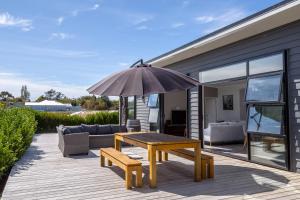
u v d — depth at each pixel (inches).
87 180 221.9
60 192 192.1
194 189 197.0
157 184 209.6
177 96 547.5
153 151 204.1
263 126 270.7
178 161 287.7
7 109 536.7
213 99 552.1
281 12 224.1
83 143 337.1
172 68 456.1
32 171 251.6
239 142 426.3
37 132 658.8
